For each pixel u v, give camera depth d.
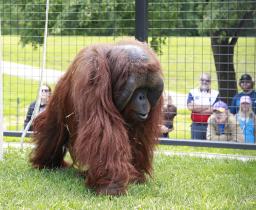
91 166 5.39
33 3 10.69
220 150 9.68
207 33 11.90
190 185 6.03
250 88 9.41
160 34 11.73
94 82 5.47
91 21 10.96
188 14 11.95
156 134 6.04
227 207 4.98
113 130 5.42
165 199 5.32
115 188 5.34
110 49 5.66
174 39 17.47
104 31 11.49
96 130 5.36
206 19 10.77
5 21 11.12
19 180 6.01
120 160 5.38
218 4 11.07
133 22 11.40
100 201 5.14
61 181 6.01
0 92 7.20
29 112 8.90
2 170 6.56
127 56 5.48
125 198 5.20
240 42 16.41
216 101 9.60
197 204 5.07
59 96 6.21
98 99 5.45
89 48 5.75
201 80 9.12
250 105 8.99
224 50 11.65
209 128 9.05
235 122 9.07
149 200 5.19
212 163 7.54
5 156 7.53
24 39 11.54
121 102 5.53
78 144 5.47
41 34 11.30
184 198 5.37
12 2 10.84
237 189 5.87
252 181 6.36
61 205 4.89
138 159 5.97
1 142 7.27
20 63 18.38
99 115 5.41
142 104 5.56
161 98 6.00
